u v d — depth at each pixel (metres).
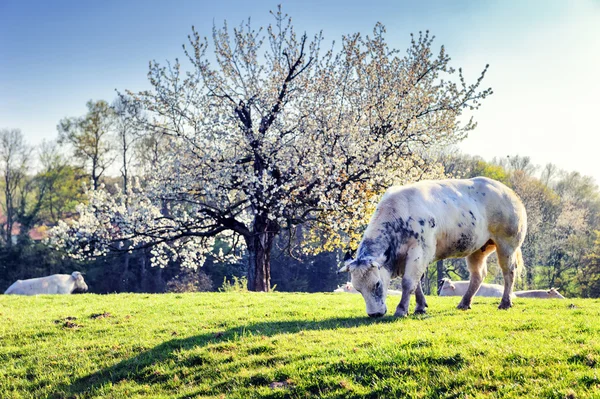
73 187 61.31
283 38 27.06
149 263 53.88
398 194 11.93
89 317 14.49
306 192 24.69
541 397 6.75
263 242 25.94
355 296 18.45
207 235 25.94
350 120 25.31
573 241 58.19
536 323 10.01
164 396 8.74
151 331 12.33
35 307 17.14
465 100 26.56
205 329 12.06
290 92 26.34
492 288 28.91
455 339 8.97
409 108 25.83
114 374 9.97
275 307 15.09
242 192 26.38
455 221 11.98
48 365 10.78
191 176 25.73
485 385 7.28
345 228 24.83
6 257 51.59
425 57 26.86
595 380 6.95
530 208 61.22
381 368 8.12
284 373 8.60
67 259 51.84
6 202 63.09
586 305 14.02
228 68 26.86
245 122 26.11
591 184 84.31
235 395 8.25
